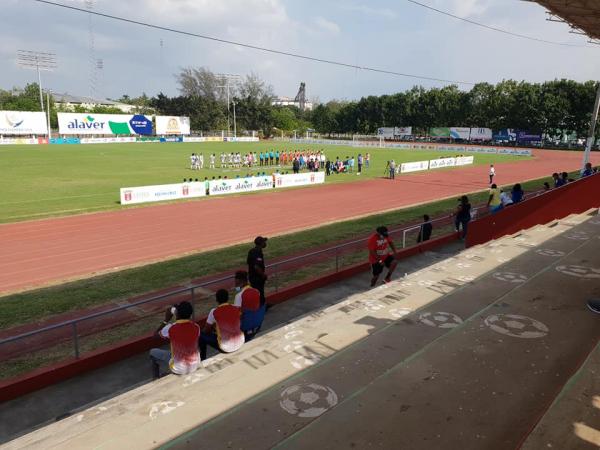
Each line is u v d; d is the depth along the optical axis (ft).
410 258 45.55
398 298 23.67
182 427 13.62
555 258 30.09
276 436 12.78
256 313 25.13
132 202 81.30
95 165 137.18
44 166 131.95
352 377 15.84
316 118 432.25
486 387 14.67
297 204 84.33
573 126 257.34
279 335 20.85
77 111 353.72
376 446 12.05
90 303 35.53
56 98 456.45
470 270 27.99
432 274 27.40
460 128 293.64
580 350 17.07
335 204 84.58
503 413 13.30
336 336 19.54
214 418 13.92
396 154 207.10
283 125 417.90
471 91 302.04
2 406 21.97
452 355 16.89
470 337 18.37
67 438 13.64
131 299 36.19
